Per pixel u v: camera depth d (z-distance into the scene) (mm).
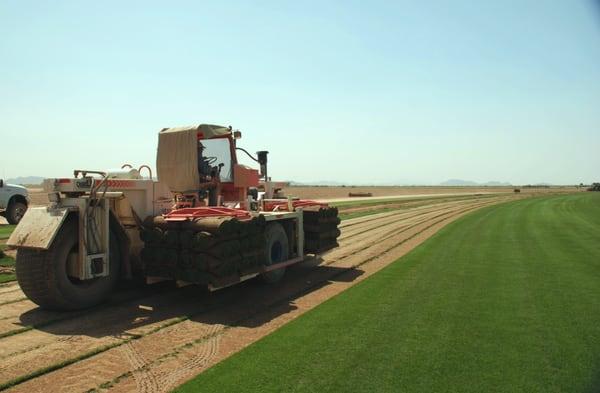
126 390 3850
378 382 3898
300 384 3875
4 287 7457
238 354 4559
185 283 6504
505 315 5730
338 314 5855
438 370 4129
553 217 20578
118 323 5688
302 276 8555
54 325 5582
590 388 3766
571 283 7395
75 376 4129
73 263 6121
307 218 9117
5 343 4945
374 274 8352
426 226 17453
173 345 4922
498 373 4059
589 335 5004
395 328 5273
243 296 7074
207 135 8438
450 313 5832
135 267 7188
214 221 6238
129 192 6742
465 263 9250
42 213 5945
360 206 32375
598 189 80625
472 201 41719
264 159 10609
